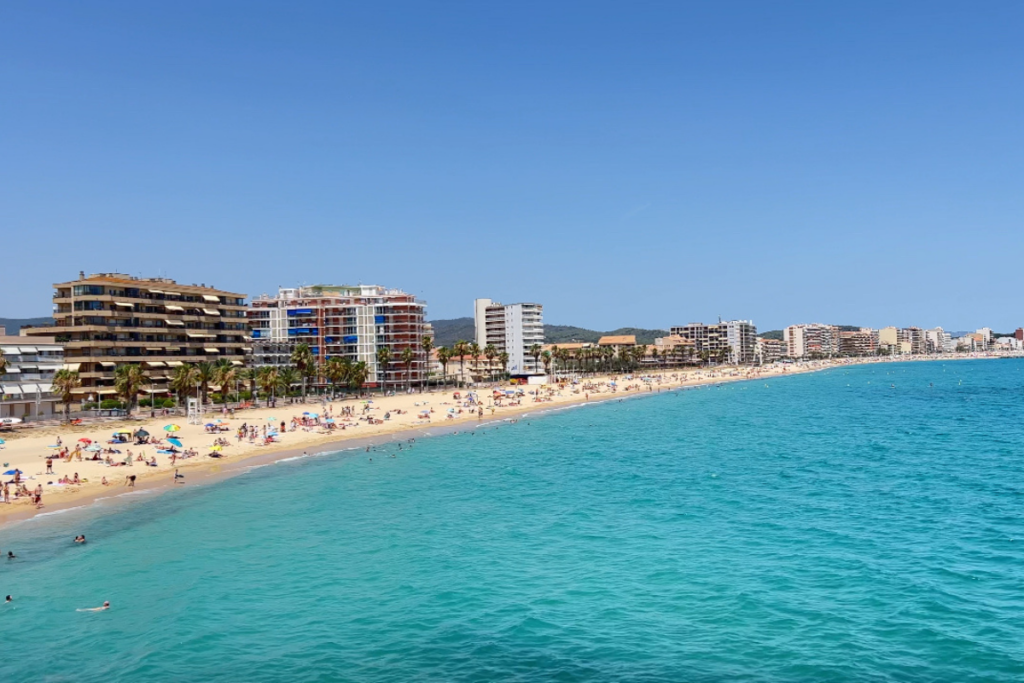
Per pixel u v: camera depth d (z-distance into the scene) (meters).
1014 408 151.62
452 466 85.31
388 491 69.19
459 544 49.81
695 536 50.47
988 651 31.42
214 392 156.00
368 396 189.00
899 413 145.50
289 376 158.00
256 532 53.41
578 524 54.91
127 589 41.09
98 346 136.00
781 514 56.28
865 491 64.25
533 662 31.69
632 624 35.41
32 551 48.56
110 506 62.22
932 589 38.72
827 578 40.91
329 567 44.94
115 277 146.38
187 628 35.59
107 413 120.38
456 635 34.53
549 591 40.19
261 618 36.84
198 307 160.00
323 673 30.88
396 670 31.08
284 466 85.56
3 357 107.12
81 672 31.11
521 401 190.75
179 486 71.81
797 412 154.00
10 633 35.19
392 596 39.78
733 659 31.48
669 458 89.06
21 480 71.44
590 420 145.50
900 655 31.34
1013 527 50.50
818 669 30.31
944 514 54.78
